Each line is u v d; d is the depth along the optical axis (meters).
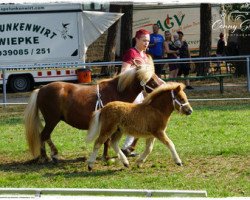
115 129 10.23
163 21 31.22
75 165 11.01
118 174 10.17
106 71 26.95
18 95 23.89
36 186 9.49
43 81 25.05
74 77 25.06
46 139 11.17
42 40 25.02
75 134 14.44
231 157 11.14
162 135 10.20
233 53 26.59
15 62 24.94
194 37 31.52
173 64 22.19
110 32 27.09
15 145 13.19
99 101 10.91
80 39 25.14
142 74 10.82
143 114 10.09
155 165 10.61
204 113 17.00
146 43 11.23
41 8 25.02
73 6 25.08
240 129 14.31
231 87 22.72
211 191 8.78
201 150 11.82
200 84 24.19
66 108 11.00
